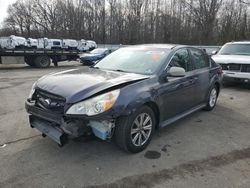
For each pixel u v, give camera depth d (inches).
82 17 2075.5
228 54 371.6
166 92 159.9
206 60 223.3
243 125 198.4
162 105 158.4
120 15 1873.8
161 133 177.3
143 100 140.6
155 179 122.5
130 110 134.2
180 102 178.7
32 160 137.4
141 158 141.5
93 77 148.9
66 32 2178.9
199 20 1622.8
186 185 118.2
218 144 162.1
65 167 131.1
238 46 380.5
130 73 160.9
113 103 128.4
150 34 1785.2
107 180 121.0
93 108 124.8
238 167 134.7
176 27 1684.3
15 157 140.3
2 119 203.3
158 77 157.5
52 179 121.0
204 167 134.0
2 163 134.1
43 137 165.8
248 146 160.4
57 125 134.3
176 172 128.6
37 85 147.3
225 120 209.2
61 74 160.2
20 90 333.7
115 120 135.6
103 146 153.6
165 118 166.7
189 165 135.6
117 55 193.6
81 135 129.0
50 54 721.0
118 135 137.6
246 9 1513.3
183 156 145.2
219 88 244.2
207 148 156.1
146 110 146.6
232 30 1544.0
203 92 211.6
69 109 125.6
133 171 128.7
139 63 172.2
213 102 236.8
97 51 809.5
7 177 122.0
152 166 133.7
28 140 161.6
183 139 168.2
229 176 126.0
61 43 808.9
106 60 193.6
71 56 781.9
